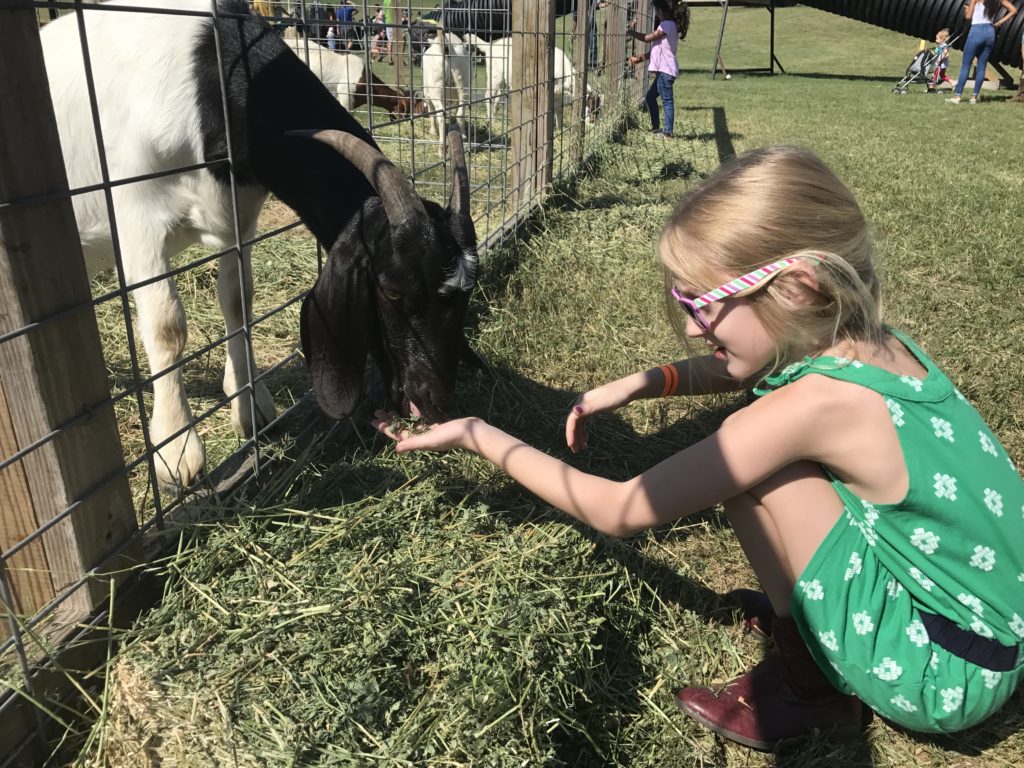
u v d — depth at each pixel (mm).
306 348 2543
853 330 1733
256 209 2957
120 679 1739
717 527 2623
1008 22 17656
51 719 1724
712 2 21016
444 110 4074
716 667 2119
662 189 6949
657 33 9742
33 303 1578
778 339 1727
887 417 1652
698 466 1715
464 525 2320
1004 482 1716
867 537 1736
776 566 1853
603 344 3785
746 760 1896
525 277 4391
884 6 20219
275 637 1839
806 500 1752
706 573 2439
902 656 1726
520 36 5574
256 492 2441
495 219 5832
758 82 18875
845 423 1659
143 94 2561
